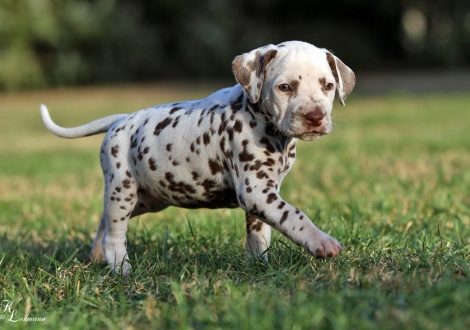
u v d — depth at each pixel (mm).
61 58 39281
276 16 44688
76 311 4863
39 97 35438
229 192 6066
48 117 7406
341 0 43312
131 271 5945
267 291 4801
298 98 5504
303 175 11828
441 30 43250
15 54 38125
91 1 41719
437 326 3895
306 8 44406
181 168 6070
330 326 4035
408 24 45000
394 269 5359
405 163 12516
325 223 7559
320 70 5621
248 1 43562
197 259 6160
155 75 41656
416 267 5297
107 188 6496
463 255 5773
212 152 5918
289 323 4062
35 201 10609
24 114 28359
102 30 39625
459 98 26906
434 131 17516
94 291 5371
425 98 27734
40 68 39000
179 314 4555
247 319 4156
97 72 40219
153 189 6332
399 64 43500
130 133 6430
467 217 7918
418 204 8539
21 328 4598
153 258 6387
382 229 7297
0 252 6863
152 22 42062
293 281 5012
